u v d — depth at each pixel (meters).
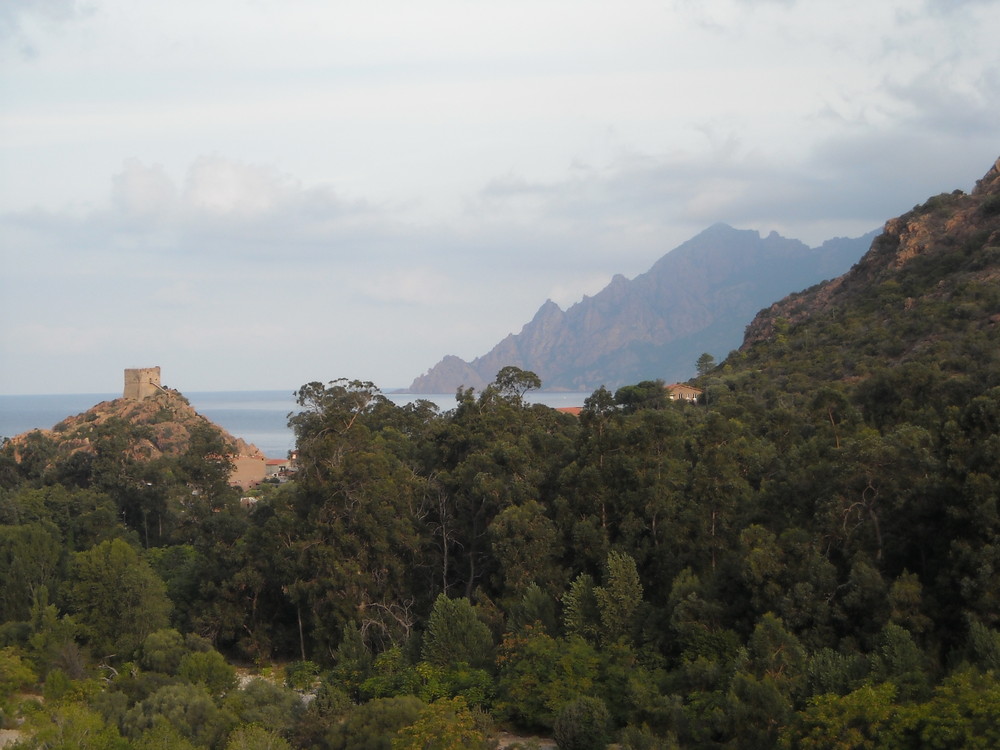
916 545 47.88
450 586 66.69
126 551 67.06
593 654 49.66
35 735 44.00
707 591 50.81
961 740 34.19
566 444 71.06
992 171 155.00
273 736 44.16
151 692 52.19
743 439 65.56
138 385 162.00
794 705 41.00
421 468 76.12
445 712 42.81
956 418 53.56
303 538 65.62
